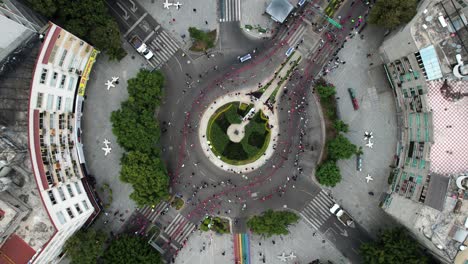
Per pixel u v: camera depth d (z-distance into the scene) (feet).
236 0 276.00
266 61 277.03
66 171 246.88
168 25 277.44
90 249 252.21
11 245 214.90
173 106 279.28
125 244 263.49
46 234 216.54
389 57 260.01
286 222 266.36
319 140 277.85
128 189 279.49
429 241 230.07
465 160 232.32
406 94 257.55
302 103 277.03
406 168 258.78
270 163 279.49
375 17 255.09
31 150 215.10
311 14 276.21
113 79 275.39
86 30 250.37
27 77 217.56
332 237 279.49
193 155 280.31
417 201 235.20
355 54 275.59
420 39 230.27
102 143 277.85
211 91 278.87
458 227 221.87
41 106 224.12
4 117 217.97
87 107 276.62
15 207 207.41
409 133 260.21
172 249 280.31
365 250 262.26
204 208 280.51
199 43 276.00
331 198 278.67
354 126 277.03
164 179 258.78
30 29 216.54
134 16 276.62
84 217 248.11
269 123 278.46
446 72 229.45
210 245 281.33
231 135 278.87
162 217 280.10
